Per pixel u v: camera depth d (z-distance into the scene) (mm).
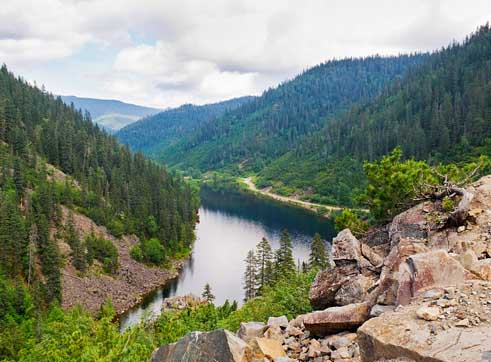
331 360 9305
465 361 5805
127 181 134750
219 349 8891
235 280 86188
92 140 158500
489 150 112438
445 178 19562
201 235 119562
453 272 9125
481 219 14953
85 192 110438
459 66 187250
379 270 13812
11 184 93250
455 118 133875
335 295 13859
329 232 115625
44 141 131250
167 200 124375
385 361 6891
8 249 70250
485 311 7172
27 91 178375
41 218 79062
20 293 64438
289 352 10297
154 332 29875
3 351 49969
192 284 84938
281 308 18438
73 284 75188
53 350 24156
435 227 16109
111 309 65562
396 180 21125
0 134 119500
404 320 7496
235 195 192125
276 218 137875
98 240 88562
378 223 22766
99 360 19672
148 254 95562
